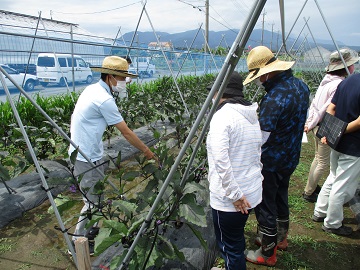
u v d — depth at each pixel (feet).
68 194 13.61
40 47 37.86
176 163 5.46
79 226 8.94
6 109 20.25
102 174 8.63
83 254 5.62
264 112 7.29
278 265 8.80
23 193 12.72
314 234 10.35
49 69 37.19
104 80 8.84
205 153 10.26
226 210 6.40
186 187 6.98
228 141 5.99
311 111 11.34
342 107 9.12
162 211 7.20
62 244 10.11
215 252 9.25
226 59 4.64
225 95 6.37
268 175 7.77
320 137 9.97
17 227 11.08
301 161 17.94
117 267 6.70
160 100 24.20
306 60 58.90
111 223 5.96
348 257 9.22
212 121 6.20
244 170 6.33
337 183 9.67
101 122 8.62
